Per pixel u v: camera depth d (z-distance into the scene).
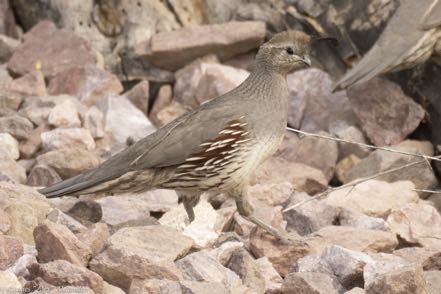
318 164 12.77
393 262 8.67
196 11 14.96
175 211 10.35
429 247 9.99
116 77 14.42
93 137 13.02
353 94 13.29
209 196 11.32
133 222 9.95
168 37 14.49
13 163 11.66
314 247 9.70
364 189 11.48
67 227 9.18
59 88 14.37
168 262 8.38
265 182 11.88
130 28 14.81
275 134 10.12
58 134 12.47
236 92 10.23
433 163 12.88
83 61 14.66
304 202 10.43
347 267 8.79
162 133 9.98
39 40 14.91
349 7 13.75
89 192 9.91
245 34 14.38
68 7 15.00
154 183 10.02
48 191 9.84
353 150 13.10
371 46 13.67
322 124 13.67
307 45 10.25
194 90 14.29
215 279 8.48
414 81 13.24
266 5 14.59
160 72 14.78
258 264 9.31
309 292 8.22
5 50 15.22
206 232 9.73
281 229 9.88
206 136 9.81
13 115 13.17
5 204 9.46
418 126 13.34
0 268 8.35
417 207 10.50
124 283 8.42
